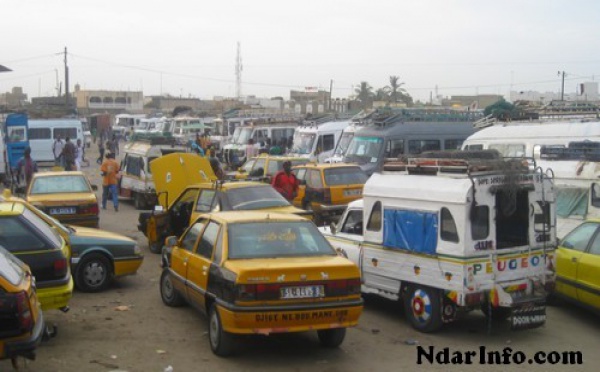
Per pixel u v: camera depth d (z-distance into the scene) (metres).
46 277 8.29
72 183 16.66
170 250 9.97
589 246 9.86
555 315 10.34
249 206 12.91
